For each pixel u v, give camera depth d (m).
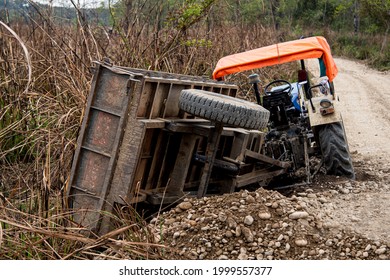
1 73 8.45
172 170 6.58
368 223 5.91
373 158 9.53
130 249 5.04
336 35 50.75
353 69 34.50
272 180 8.22
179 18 10.88
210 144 6.25
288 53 7.99
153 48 10.22
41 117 8.20
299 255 5.26
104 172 5.92
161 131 6.23
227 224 5.47
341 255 5.30
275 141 8.04
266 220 5.53
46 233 4.88
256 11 21.53
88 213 5.93
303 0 52.06
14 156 7.88
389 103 18.16
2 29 9.12
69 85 8.20
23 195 6.70
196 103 6.00
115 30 9.64
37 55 9.09
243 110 5.94
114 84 5.88
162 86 6.30
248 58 8.09
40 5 9.36
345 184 7.50
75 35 9.08
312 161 8.75
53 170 6.78
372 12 43.00
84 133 6.00
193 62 11.36
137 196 5.99
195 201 6.04
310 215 5.71
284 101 8.04
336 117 7.84
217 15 14.92
